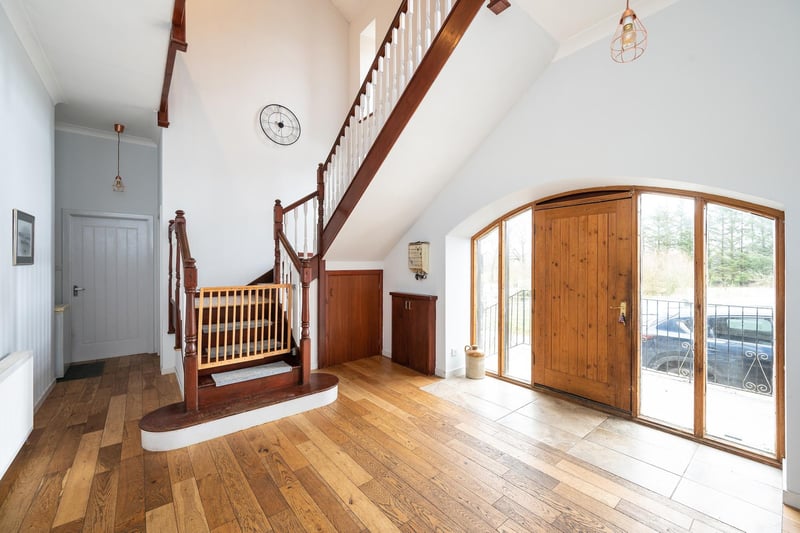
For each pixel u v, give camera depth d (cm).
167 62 307
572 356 344
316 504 199
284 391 322
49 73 329
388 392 366
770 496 206
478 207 370
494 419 305
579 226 337
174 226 378
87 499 200
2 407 211
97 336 484
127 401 341
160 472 227
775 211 239
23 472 226
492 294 429
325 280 446
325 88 558
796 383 198
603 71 279
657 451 255
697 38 235
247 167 479
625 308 307
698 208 272
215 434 271
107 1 237
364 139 356
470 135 347
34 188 318
